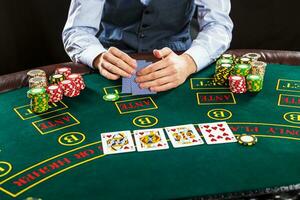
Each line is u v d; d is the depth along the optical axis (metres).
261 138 0.91
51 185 0.77
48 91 1.06
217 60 1.25
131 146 0.89
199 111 1.03
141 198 0.74
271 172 0.80
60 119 1.00
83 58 1.29
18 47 2.08
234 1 2.19
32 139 0.92
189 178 0.79
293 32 2.26
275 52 1.33
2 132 0.95
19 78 1.19
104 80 1.21
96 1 1.41
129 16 1.48
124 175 0.80
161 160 0.84
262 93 1.12
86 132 0.95
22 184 0.78
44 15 2.06
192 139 0.91
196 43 1.31
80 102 1.08
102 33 1.55
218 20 1.41
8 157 0.86
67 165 0.83
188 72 1.21
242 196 0.74
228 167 0.81
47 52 2.13
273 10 2.21
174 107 1.05
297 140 0.90
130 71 1.18
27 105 1.07
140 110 1.04
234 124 0.97
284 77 1.21
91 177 0.79
